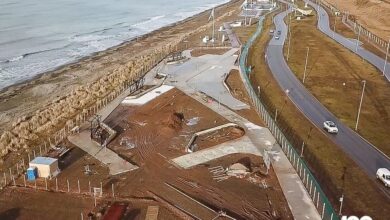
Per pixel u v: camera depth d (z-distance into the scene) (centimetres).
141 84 7225
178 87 7038
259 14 15475
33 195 4012
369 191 4088
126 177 4312
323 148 4991
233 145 4994
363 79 7669
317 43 10481
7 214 3716
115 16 16288
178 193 4031
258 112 6038
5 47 10938
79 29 13575
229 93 6794
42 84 8169
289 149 4816
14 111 6750
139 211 3750
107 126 5472
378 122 5769
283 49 9881
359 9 16325
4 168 4625
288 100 6581
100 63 9631
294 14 15150
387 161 4694
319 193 3941
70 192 4056
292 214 3703
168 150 4891
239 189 4097
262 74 7875
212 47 9950
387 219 3659
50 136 5403
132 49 11006
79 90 7262
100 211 3738
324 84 7381
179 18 16638
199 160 4650
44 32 12812
